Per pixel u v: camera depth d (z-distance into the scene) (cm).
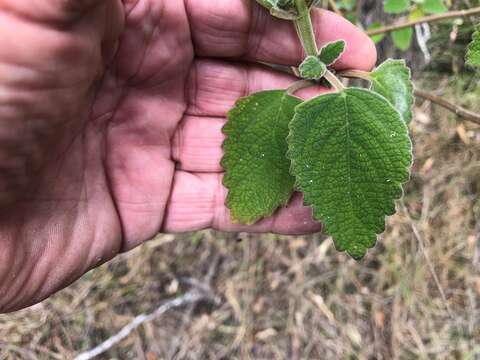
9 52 8
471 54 11
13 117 9
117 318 25
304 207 13
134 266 25
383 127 10
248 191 12
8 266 12
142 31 11
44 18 8
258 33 12
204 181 14
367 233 10
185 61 12
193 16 12
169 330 25
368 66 12
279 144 11
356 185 10
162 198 14
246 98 11
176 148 14
